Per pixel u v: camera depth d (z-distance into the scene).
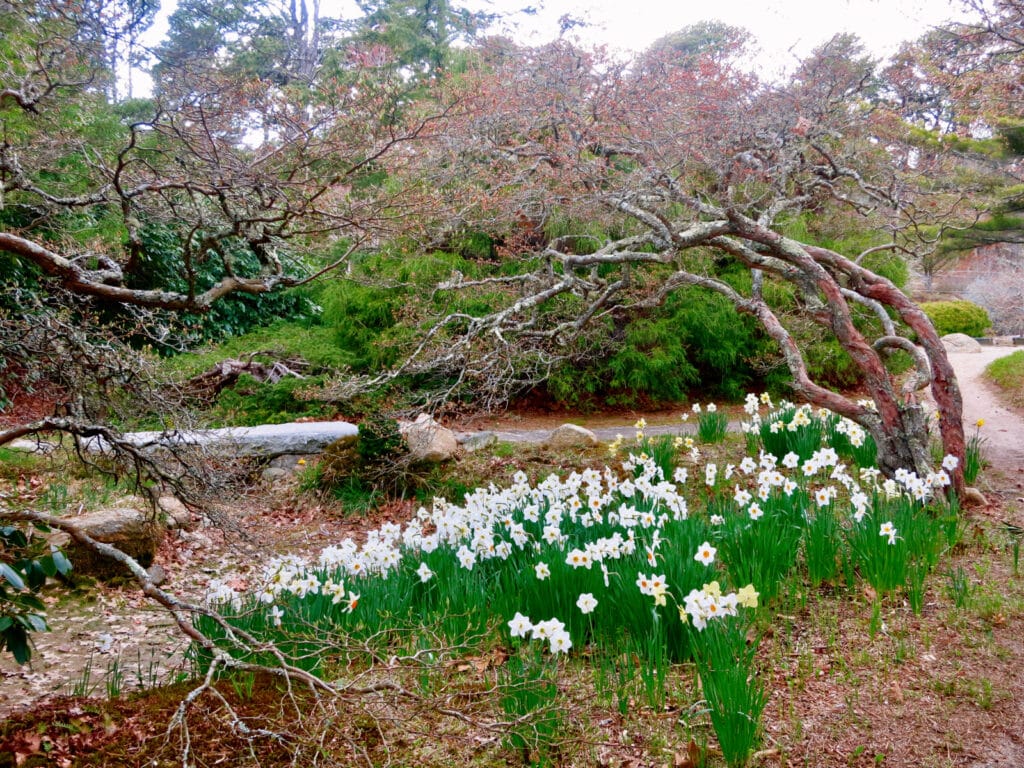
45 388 3.88
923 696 3.45
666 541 4.45
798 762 2.98
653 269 11.55
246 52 9.38
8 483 6.74
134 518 5.49
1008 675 3.59
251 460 7.89
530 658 3.50
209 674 2.64
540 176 7.53
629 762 2.97
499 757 3.04
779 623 4.19
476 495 5.36
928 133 11.25
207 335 13.66
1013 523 5.81
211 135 3.75
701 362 13.01
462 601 4.11
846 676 3.62
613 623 3.92
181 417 3.82
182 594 5.24
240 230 3.66
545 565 4.05
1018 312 28.84
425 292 9.99
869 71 8.20
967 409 10.92
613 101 6.87
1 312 3.60
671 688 3.49
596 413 11.99
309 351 11.59
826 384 13.21
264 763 2.87
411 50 17.52
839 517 5.69
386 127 4.79
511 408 12.02
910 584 4.50
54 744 2.91
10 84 5.06
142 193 3.80
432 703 2.90
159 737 2.94
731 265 12.71
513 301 8.59
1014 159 12.29
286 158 4.25
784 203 7.36
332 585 3.99
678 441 7.62
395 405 7.62
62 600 4.96
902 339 6.81
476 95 6.54
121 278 3.77
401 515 7.26
